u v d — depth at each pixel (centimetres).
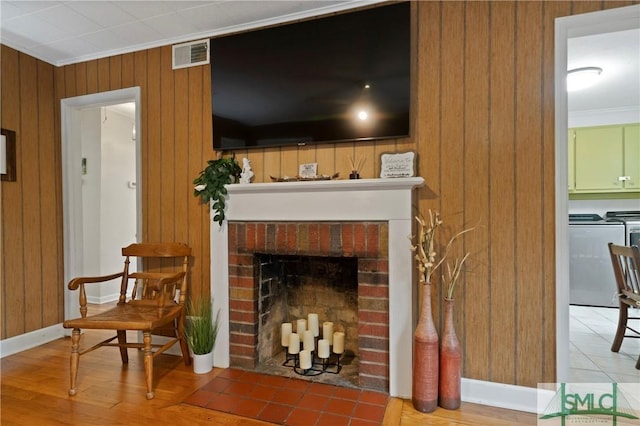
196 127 253
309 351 226
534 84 183
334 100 215
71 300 298
